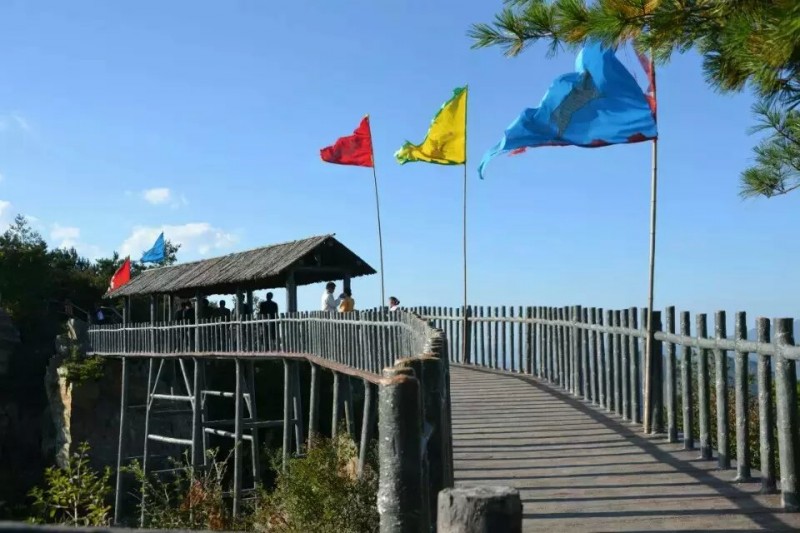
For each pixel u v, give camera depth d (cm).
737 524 636
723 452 829
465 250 2320
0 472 3528
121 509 3002
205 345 2784
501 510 282
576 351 1493
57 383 3544
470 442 1023
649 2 710
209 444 3325
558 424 1149
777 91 752
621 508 693
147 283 3484
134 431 3434
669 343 995
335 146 2266
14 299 4312
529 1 787
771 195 967
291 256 2602
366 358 1691
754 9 652
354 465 1647
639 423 1130
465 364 2297
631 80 1030
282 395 3662
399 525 366
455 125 2144
